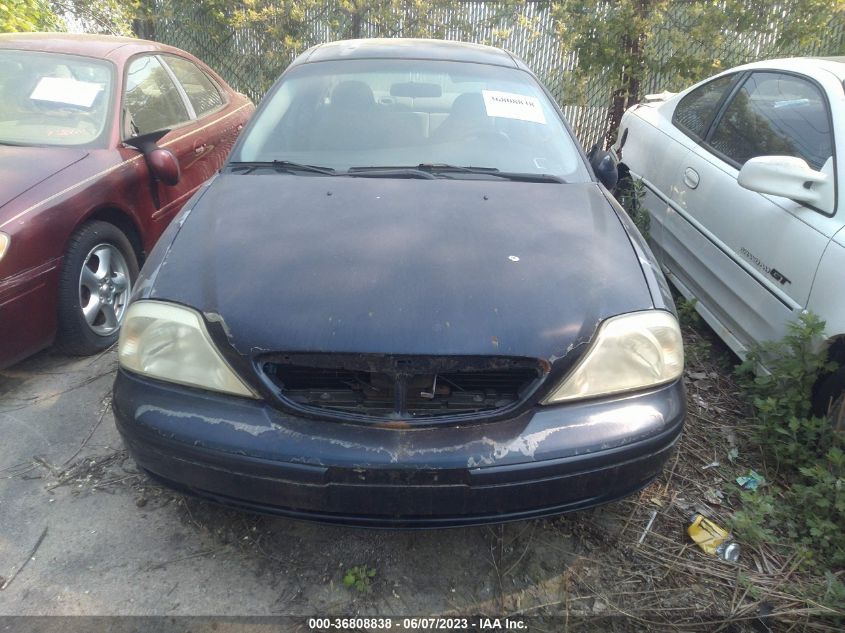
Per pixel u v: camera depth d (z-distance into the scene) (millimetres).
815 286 2547
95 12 7184
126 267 3404
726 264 3186
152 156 3350
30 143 3209
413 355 1748
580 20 6285
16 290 2656
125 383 1922
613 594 2070
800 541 2279
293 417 1788
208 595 1992
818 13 5879
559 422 1808
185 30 7988
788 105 3199
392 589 2049
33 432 2674
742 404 3070
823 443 2504
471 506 1778
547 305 1889
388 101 2992
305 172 2645
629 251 2227
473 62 3246
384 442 1741
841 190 2609
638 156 4469
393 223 2223
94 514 2275
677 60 6199
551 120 3039
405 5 7453
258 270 1980
